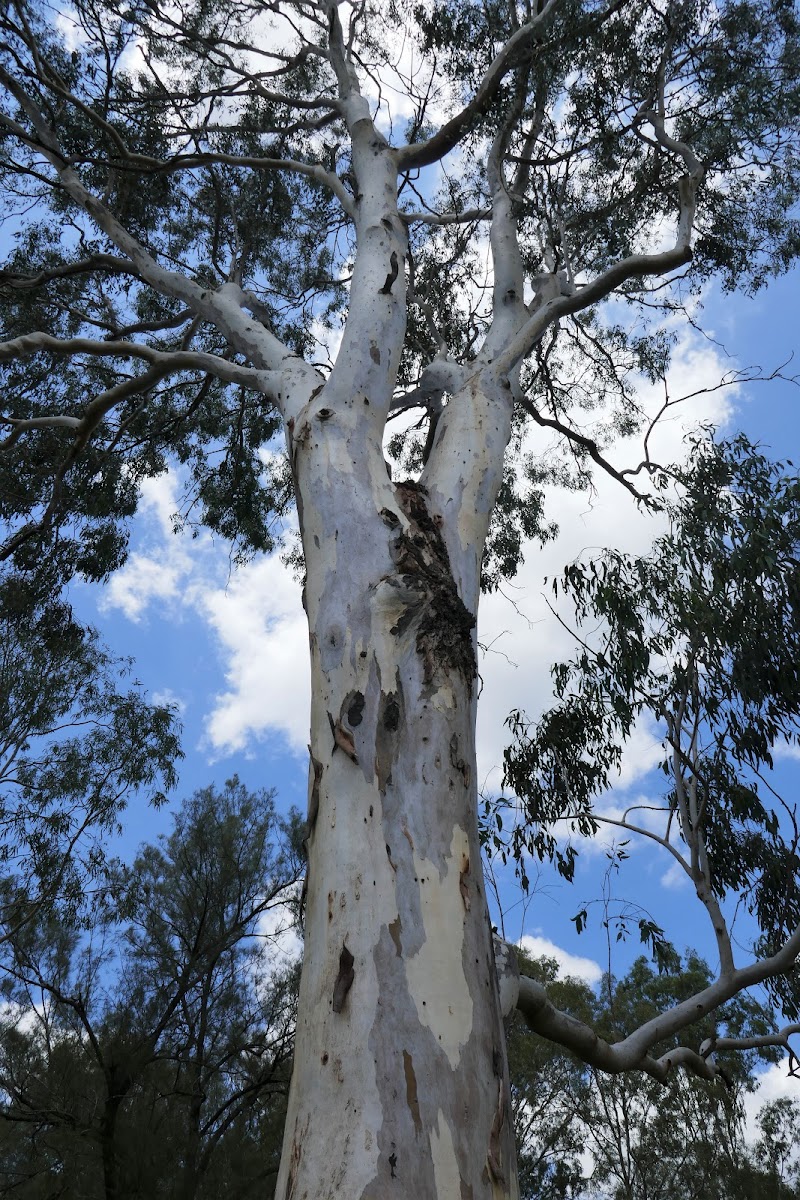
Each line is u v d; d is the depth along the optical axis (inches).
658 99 299.1
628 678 260.8
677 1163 565.6
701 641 259.8
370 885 133.7
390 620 158.4
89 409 281.0
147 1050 352.8
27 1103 335.0
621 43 305.0
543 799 271.1
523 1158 570.6
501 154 296.0
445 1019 123.2
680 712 254.4
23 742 475.2
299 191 400.2
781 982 264.1
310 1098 119.4
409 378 390.6
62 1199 307.1
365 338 213.6
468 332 385.4
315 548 177.8
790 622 260.2
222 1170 338.6
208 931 440.8
